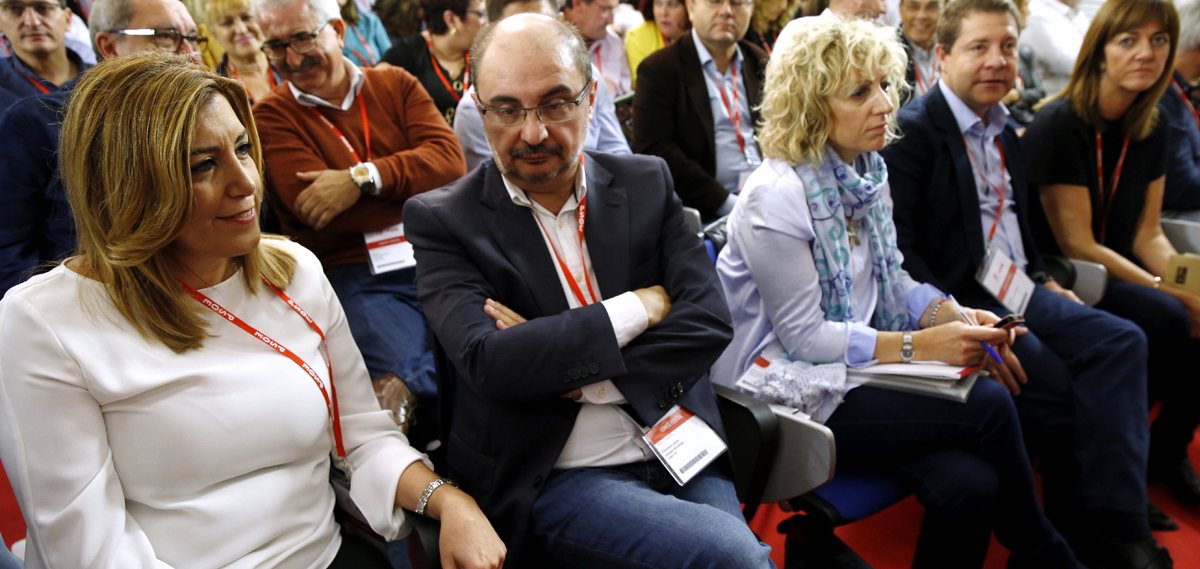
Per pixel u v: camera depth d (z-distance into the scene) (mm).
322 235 2092
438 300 1368
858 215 1776
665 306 1437
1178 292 2289
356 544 1272
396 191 2084
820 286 1716
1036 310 2162
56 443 963
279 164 2045
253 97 2766
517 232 1427
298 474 1168
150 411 1021
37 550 983
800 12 3434
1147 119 2369
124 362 1009
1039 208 2531
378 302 2043
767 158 1777
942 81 2184
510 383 1259
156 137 939
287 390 1139
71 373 975
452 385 1489
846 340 1659
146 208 968
